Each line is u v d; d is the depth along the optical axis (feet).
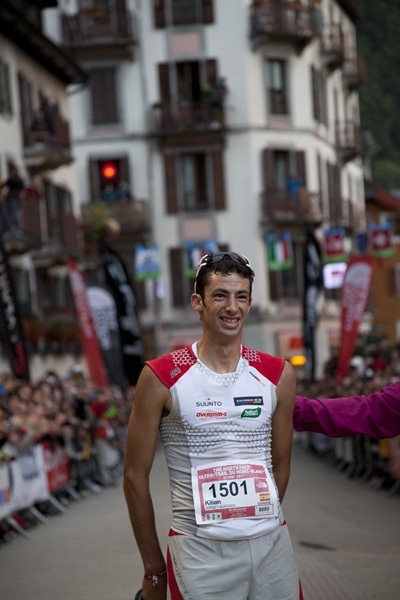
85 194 343.26
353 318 195.11
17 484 100.22
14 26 230.89
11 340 145.79
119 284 189.98
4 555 86.28
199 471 31.60
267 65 343.67
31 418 106.42
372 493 123.03
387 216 462.60
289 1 340.80
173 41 340.39
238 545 31.24
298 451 211.00
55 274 270.87
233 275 32.04
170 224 341.41
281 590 31.65
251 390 32.07
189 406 31.71
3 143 227.40
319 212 345.10
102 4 341.00
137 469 32.22
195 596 31.09
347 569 71.82
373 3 634.43
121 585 69.00
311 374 229.86
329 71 380.37
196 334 338.75
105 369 189.88
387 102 627.87
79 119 344.28
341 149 388.37
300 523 96.53
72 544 89.40
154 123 338.13
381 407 34.01
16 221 208.13
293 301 342.03
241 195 339.77
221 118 335.88
